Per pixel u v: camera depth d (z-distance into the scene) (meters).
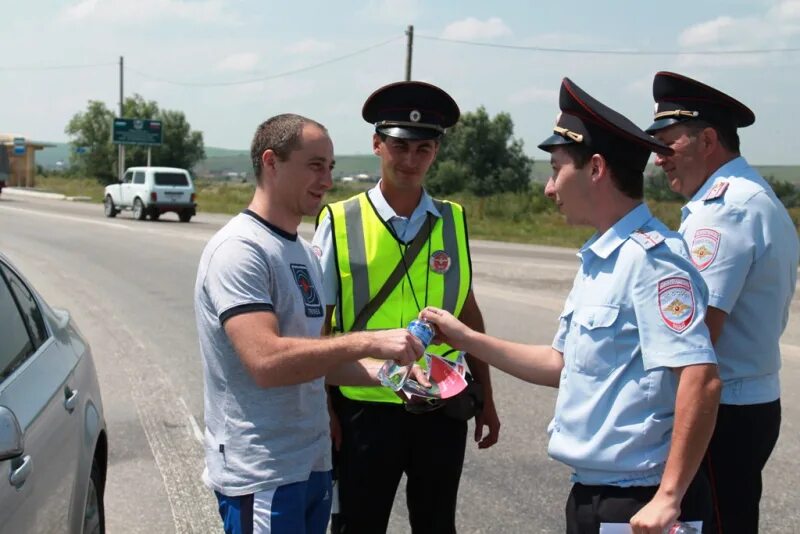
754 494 2.99
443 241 3.27
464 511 4.44
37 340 3.35
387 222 3.22
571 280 14.11
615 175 2.35
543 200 37.53
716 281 2.80
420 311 3.18
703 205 2.93
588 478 2.38
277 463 2.54
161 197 27.78
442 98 3.17
